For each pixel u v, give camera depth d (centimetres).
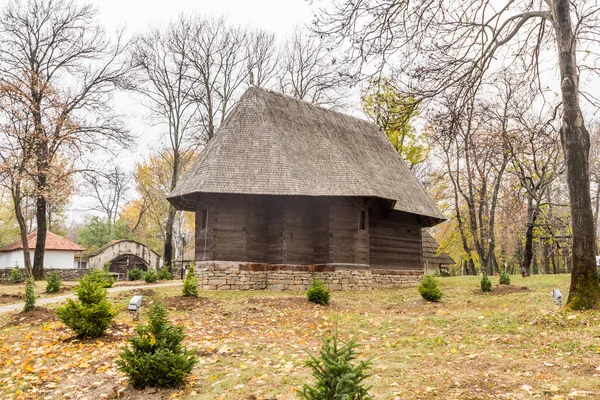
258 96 2688
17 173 3138
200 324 1451
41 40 3341
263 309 1702
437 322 1391
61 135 3297
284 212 2425
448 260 4984
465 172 3919
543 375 835
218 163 2373
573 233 1462
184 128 3984
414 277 2998
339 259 2423
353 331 1322
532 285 2342
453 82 1373
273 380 864
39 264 3297
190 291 1998
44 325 1413
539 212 3128
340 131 2995
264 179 2342
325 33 1189
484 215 4072
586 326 1206
